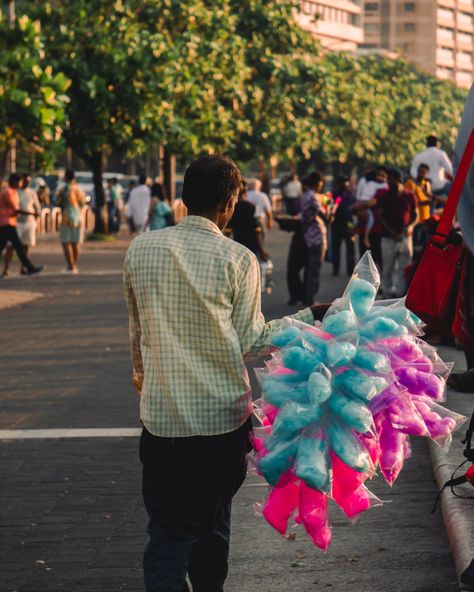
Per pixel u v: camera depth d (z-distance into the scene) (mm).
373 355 4801
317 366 4754
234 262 4906
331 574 6379
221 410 4863
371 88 71375
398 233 20500
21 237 28531
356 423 4711
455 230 6844
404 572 6383
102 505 7867
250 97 44625
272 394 4805
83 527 7352
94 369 14117
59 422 10781
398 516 7504
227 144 42281
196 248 4926
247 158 46531
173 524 4945
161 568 4793
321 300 22047
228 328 4895
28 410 11406
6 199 27312
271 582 6258
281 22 46312
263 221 23938
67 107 35844
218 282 4871
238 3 45750
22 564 6621
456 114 117000
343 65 74312
